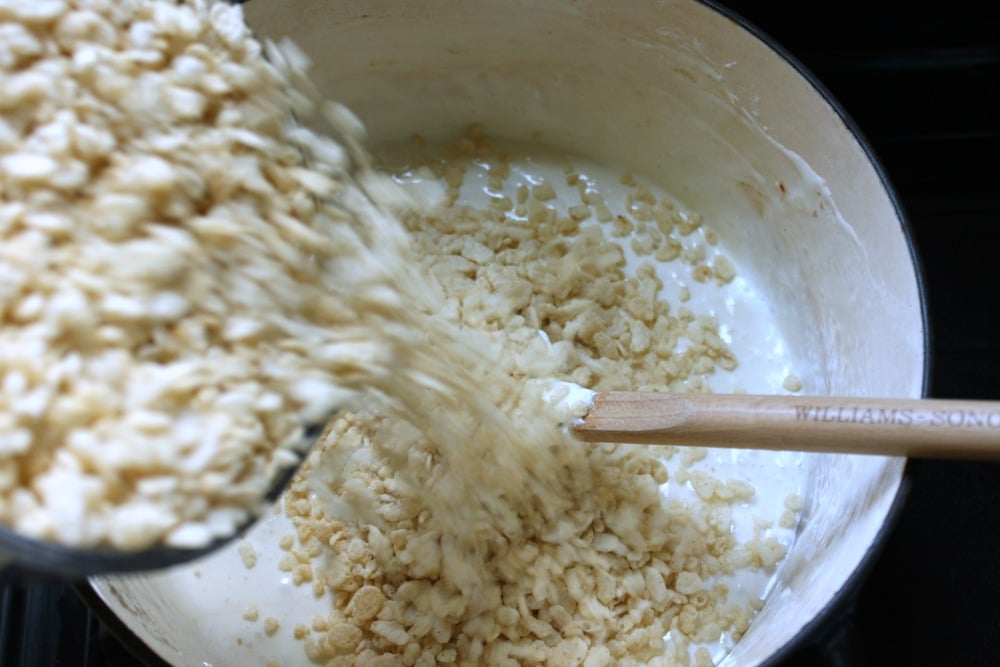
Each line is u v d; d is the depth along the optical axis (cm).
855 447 34
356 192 36
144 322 29
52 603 41
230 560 41
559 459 40
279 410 30
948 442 33
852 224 41
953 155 48
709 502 42
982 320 46
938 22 48
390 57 46
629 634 39
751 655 35
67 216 29
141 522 27
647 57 44
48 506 27
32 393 27
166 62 32
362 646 39
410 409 37
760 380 45
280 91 34
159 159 30
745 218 47
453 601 39
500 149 49
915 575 42
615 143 49
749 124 44
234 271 31
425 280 41
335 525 41
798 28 49
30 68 30
